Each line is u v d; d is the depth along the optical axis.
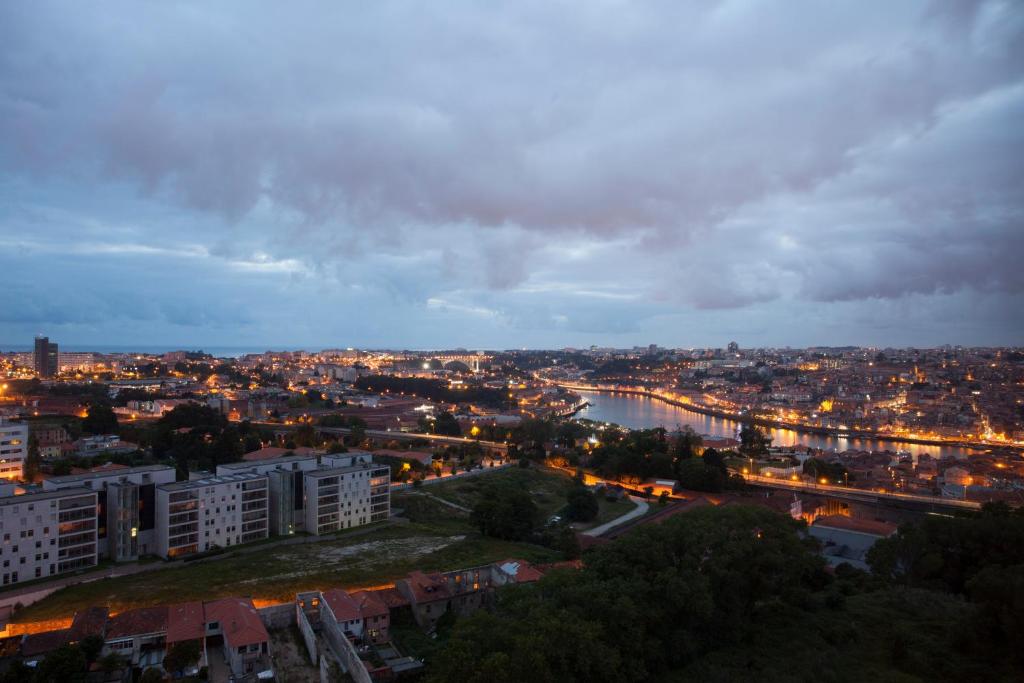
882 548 113.50
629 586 78.62
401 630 98.44
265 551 135.75
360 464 174.12
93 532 122.50
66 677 76.12
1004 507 130.88
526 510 161.75
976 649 73.31
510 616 77.25
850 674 72.25
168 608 93.94
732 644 82.00
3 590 108.38
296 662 87.88
